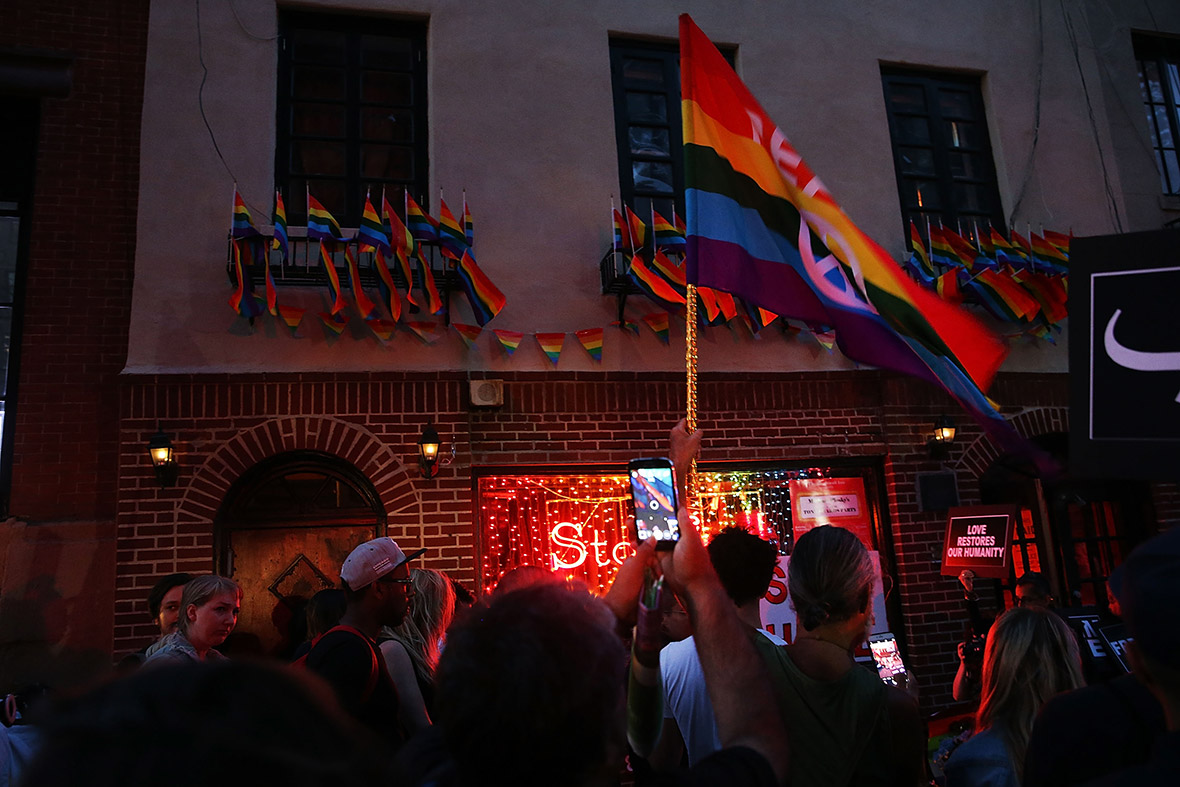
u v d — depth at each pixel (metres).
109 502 5.91
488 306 6.38
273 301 5.96
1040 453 2.83
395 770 0.65
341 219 6.80
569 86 7.31
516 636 1.05
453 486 6.29
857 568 2.10
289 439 6.08
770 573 2.52
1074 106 8.66
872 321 3.11
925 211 8.10
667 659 2.37
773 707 1.26
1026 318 7.38
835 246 3.20
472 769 1.04
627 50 7.71
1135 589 1.33
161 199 6.26
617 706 1.08
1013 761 2.37
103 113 6.48
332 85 7.03
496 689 1.01
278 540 6.16
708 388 7.02
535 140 7.11
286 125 6.84
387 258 6.50
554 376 6.69
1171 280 1.69
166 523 5.76
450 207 6.81
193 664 0.61
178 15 6.62
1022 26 8.73
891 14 8.34
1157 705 1.80
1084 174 8.49
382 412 6.29
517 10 7.34
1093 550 7.92
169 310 6.08
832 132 7.84
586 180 7.16
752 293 3.11
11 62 6.36
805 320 3.13
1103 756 1.81
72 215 6.25
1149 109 9.14
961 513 6.55
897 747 2.04
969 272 7.44
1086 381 1.76
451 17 7.18
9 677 5.39
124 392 5.86
